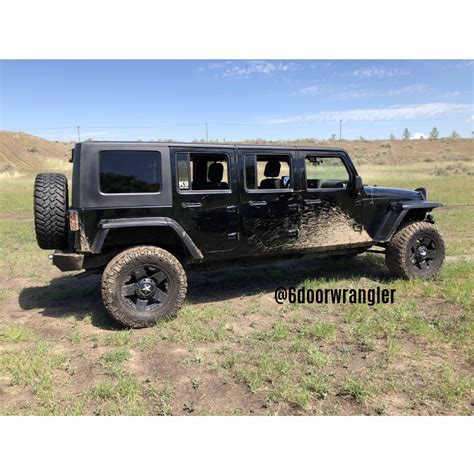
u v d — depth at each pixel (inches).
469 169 1321.4
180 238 193.5
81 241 180.4
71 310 212.4
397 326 179.8
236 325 190.5
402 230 245.4
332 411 125.3
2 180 1237.1
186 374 147.6
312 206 225.0
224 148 201.8
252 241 211.9
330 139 2694.4
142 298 187.5
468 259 299.3
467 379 137.9
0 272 282.7
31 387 139.5
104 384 137.8
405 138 2854.3
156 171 190.1
